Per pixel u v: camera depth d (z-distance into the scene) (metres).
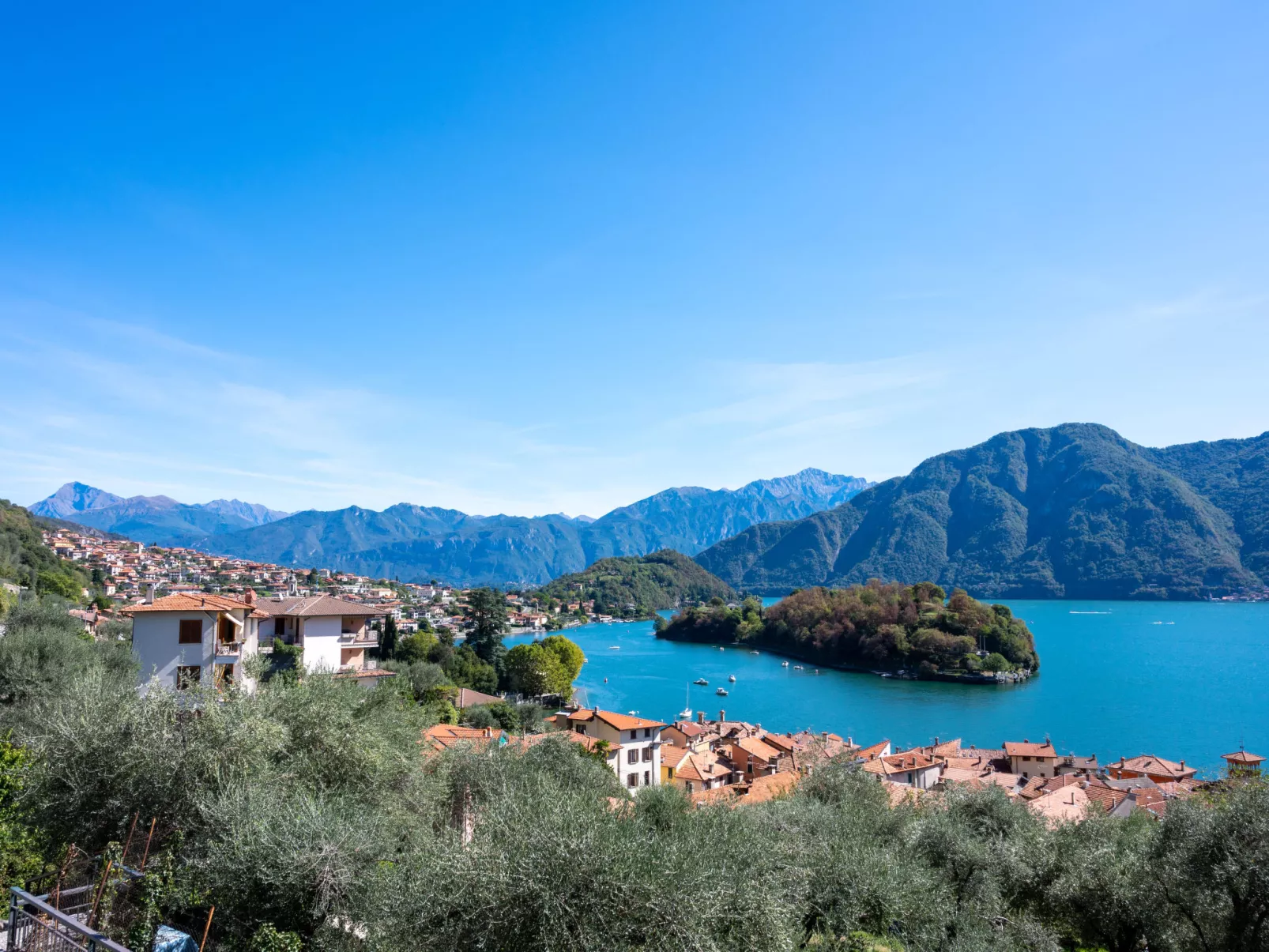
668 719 136.50
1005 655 189.25
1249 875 24.48
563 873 16.34
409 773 27.69
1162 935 27.23
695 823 21.75
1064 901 30.31
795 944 21.84
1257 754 104.19
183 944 16.61
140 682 41.12
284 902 17.58
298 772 23.47
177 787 20.94
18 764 23.27
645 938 16.17
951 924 28.02
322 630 54.09
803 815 35.03
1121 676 176.38
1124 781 79.12
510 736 57.09
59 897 17.94
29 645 39.75
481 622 155.62
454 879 16.52
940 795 52.66
